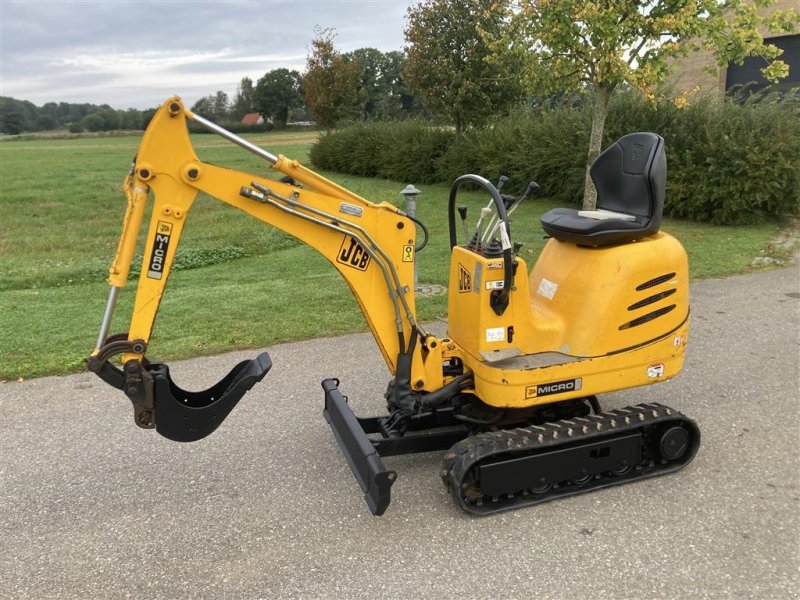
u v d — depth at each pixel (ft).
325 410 14.20
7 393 17.24
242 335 21.22
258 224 44.29
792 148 36.68
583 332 12.14
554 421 13.50
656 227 12.39
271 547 10.98
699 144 38.91
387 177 71.10
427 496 12.39
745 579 9.94
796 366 18.20
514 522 11.51
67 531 11.51
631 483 12.64
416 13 56.44
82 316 23.66
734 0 26.76
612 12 25.91
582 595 9.67
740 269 28.73
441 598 9.68
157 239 10.78
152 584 10.12
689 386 17.08
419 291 26.30
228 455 14.07
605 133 43.14
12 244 40.68
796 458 13.44
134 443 14.62
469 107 56.59
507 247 11.33
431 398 12.41
